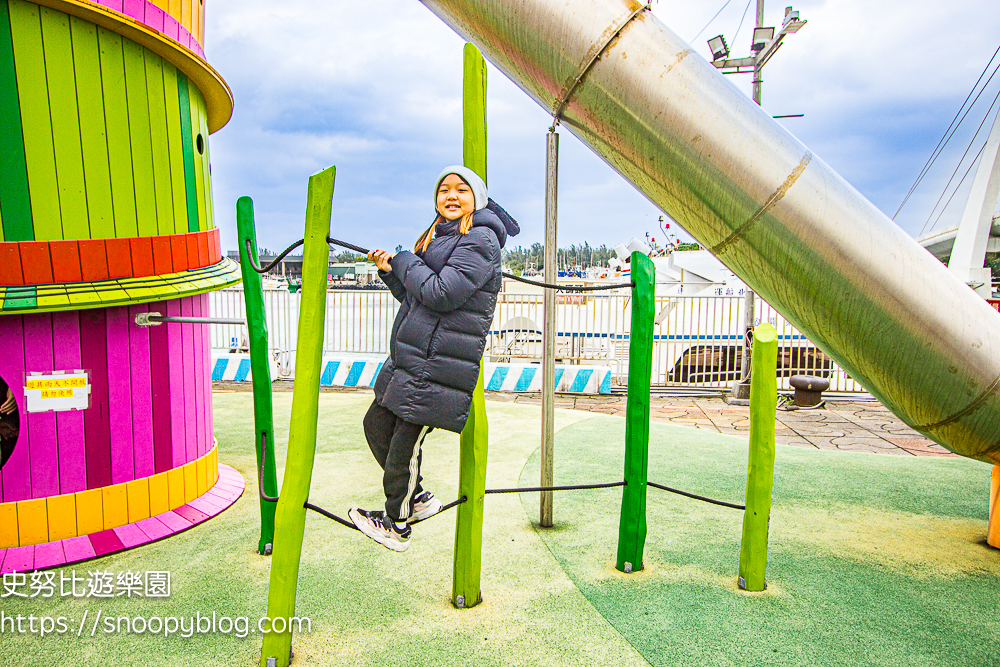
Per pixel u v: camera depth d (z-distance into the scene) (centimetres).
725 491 467
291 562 234
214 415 723
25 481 323
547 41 245
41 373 320
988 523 404
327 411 754
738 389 911
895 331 259
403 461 233
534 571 325
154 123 345
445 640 258
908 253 253
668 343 1058
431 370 220
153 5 335
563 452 570
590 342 1080
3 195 297
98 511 340
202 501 399
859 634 269
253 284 327
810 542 372
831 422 755
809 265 253
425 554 342
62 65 304
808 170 247
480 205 231
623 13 242
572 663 243
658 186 263
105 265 326
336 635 261
